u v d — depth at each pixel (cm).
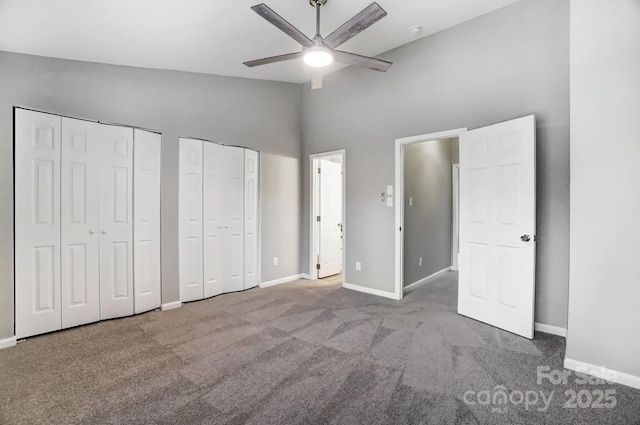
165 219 345
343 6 266
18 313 258
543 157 279
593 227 207
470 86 323
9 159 250
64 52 268
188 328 288
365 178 416
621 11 198
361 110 420
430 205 504
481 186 303
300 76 443
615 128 200
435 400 179
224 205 402
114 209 309
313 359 228
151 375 206
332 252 527
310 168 490
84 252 292
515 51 294
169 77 347
